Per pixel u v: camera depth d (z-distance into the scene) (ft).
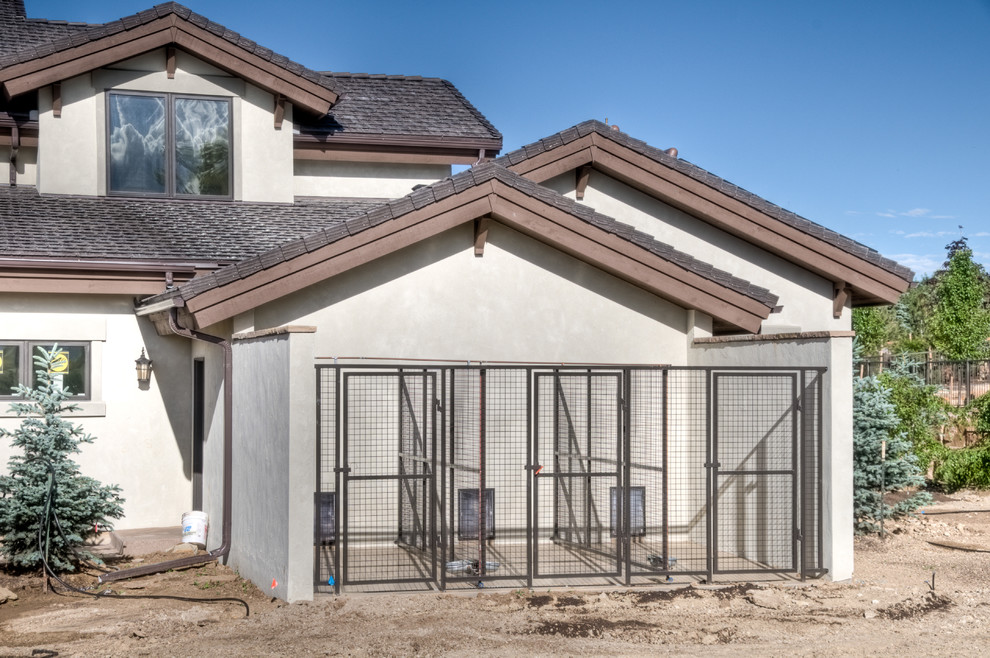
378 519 40.78
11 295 45.73
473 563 37.19
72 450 38.47
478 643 28.53
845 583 35.94
